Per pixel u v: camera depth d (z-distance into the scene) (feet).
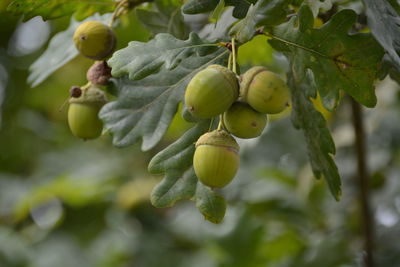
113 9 12.30
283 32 9.86
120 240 22.76
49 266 21.91
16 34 26.73
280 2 9.42
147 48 9.96
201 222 21.71
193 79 9.25
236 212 19.48
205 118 10.07
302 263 17.33
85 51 11.09
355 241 17.76
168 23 11.76
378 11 9.04
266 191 19.69
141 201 22.82
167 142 24.82
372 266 15.66
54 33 25.16
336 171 10.38
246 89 9.27
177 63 9.73
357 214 18.10
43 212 25.03
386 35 8.84
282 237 18.95
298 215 19.44
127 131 11.19
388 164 19.79
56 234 23.56
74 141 27.86
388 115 19.99
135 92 11.31
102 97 11.68
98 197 23.47
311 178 19.42
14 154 27.58
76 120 11.62
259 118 9.44
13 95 27.40
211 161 9.18
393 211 18.76
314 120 10.37
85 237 23.56
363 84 9.51
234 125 9.38
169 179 10.68
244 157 21.40
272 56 14.61
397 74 10.48
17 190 25.18
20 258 21.98
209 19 13.30
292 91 10.66
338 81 9.61
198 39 9.95
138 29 14.65
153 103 11.21
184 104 10.93
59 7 11.94
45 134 27.89
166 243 22.34
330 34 9.48
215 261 20.43
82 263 22.33
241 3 10.23
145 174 24.73
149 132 11.10
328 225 19.16
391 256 17.29
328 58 9.59
